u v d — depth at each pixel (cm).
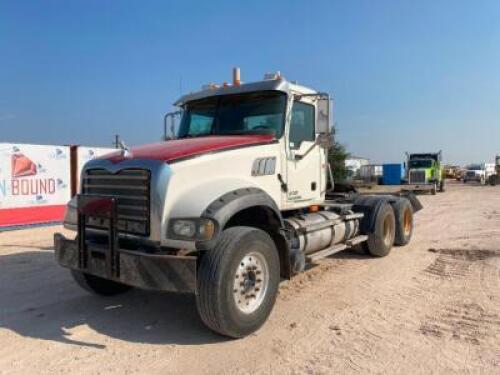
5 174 1273
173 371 402
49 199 1396
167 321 526
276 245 541
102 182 514
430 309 555
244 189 504
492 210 1816
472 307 559
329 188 767
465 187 4156
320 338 470
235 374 396
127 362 419
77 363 416
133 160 486
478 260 825
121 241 497
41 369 404
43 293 635
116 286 623
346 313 544
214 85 690
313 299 600
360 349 442
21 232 1231
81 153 1496
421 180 3039
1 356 431
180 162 475
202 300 444
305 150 658
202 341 467
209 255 448
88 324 515
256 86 621
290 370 401
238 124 638
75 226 545
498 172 4653
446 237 1109
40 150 1369
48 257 877
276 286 506
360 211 859
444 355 427
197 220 441
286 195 618
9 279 709
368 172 4847
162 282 434
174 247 452
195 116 683
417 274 729
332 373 394
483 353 430
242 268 468
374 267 782
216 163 507
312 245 657
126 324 516
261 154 569
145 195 464
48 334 486
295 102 636
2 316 540
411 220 1022
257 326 482
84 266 496
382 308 561
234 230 471
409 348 443
